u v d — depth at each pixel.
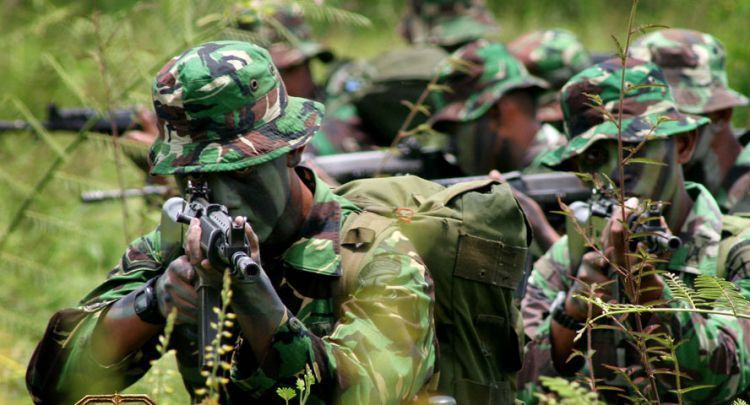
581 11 28.17
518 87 12.97
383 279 6.68
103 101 12.52
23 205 11.35
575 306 8.34
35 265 11.58
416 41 19.05
